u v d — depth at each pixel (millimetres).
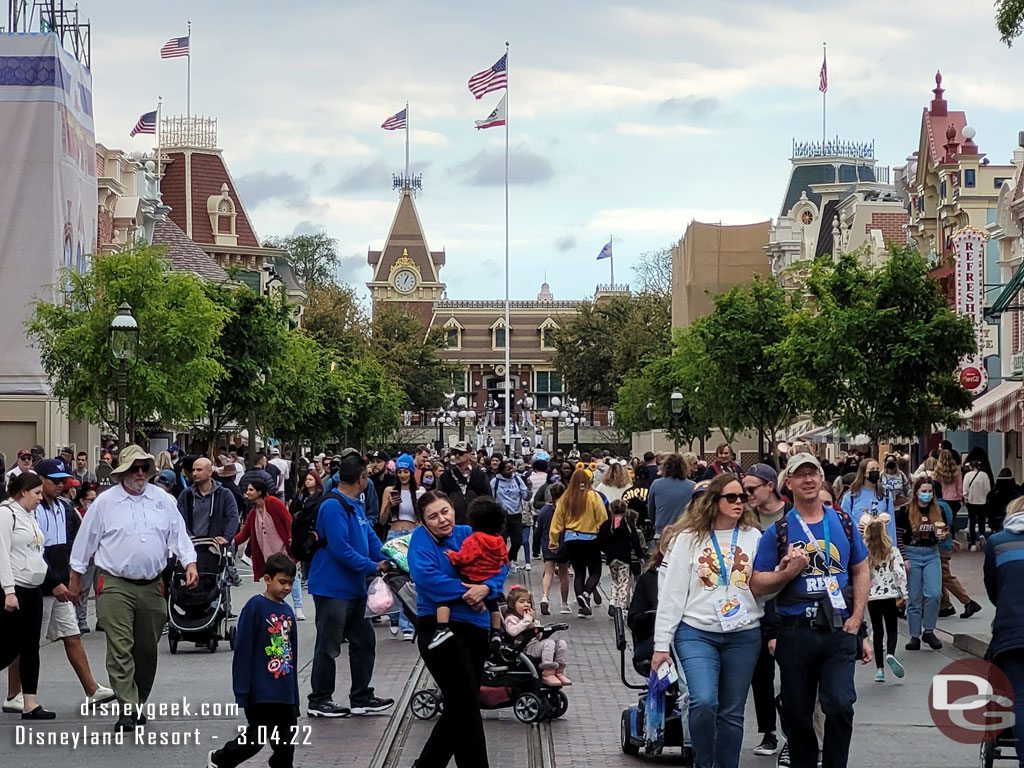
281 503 19750
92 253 42938
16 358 41750
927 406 38000
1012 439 43156
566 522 23266
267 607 10328
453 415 112938
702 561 9930
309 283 119938
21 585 13578
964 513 38094
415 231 162250
